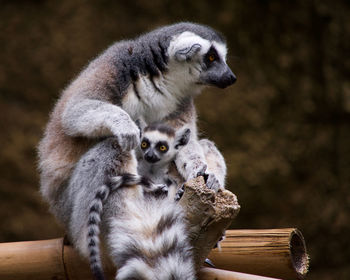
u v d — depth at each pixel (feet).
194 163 23.98
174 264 17.66
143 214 19.25
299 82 51.42
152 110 25.58
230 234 22.74
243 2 51.31
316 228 49.60
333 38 51.75
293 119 50.93
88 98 23.08
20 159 48.65
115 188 20.26
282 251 21.74
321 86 51.62
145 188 20.52
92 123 22.08
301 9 51.65
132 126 21.62
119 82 23.68
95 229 19.51
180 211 18.63
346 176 50.60
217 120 49.90
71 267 21.34
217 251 22.54
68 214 22.57
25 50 49.52
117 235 18.85
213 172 24.14
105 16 50.47
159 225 18.69
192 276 17.74
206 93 50.08
